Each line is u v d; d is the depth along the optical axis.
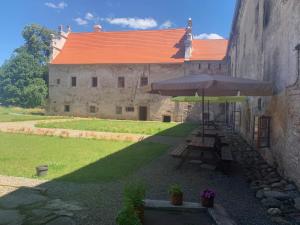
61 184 6.45
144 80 34.41
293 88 6.67
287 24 7.33
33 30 50.12
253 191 6.31
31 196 5.54
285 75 7.36
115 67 35.22
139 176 7.37
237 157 10.26
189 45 33.56
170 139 15.26
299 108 6.25
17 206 5.01
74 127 21.02
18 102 48.59
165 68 33.81
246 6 16.17
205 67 32.75
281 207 5.29
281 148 7.59
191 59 33.03
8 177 6.95
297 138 6.34
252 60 13.48
